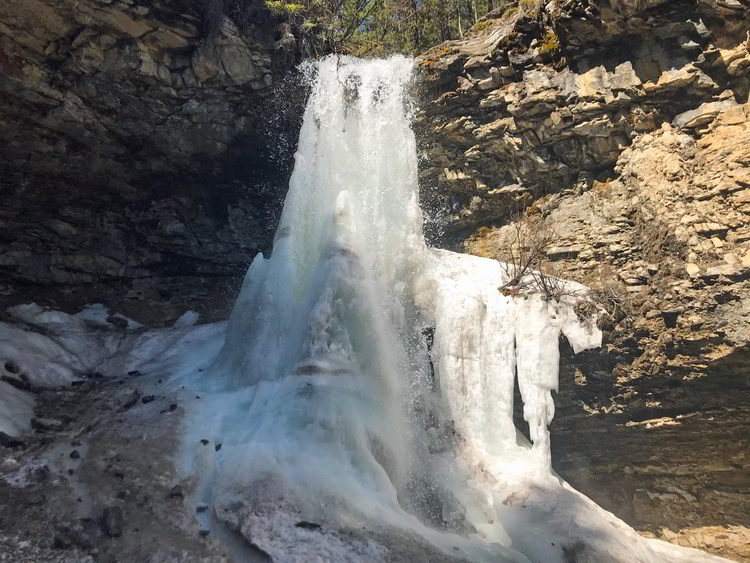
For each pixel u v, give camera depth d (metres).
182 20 10.41
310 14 12.94
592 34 10.63
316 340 8.31
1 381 8.54
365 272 9.37
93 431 7.54
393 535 5.95
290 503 5.98
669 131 10.43
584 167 11.52
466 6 18.34
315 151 11.42
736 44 9.91
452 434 8.80
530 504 7.79
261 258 10.00
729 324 8.59
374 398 8.25
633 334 9.30
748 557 9.15
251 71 11.46
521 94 11.31
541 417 8.98
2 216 11.59
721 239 9.16
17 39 9.48
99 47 10.08
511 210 12.50
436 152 12.54
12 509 5.72
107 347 10.93
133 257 13.18
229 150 12.77
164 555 5.40
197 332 11.27
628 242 10.30
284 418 7.35
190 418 7.82
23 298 11.66
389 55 14.73
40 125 10.77
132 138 11.77
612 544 7.36
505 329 9.51
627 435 9.79
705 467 9.74
